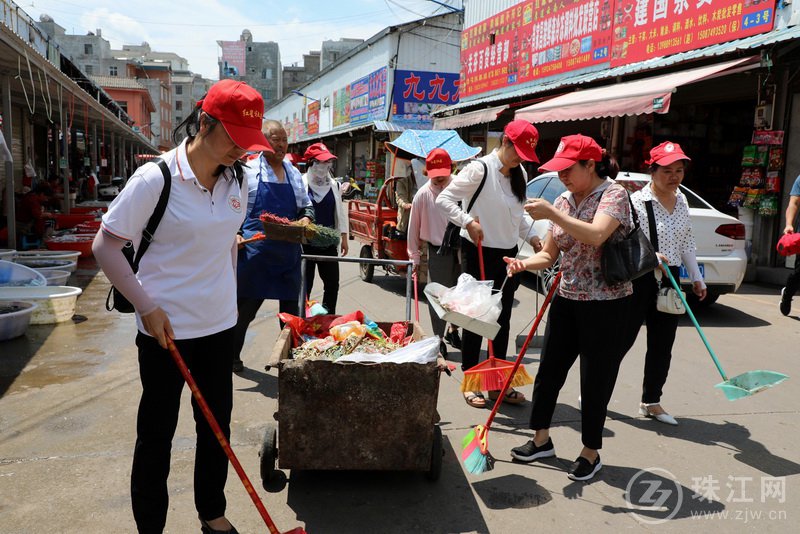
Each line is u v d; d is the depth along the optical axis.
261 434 3.74
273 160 4.52
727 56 8.45
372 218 8.67
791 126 8.39
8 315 5.38
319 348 3.37
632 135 11.90
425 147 7.35
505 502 3.08
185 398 4.19
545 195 8.08
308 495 3.08
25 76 9.59
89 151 27.03
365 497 3.08
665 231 4.00
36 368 4.79
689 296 7.01
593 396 3.26
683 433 3.92
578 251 3.25
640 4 10.33
